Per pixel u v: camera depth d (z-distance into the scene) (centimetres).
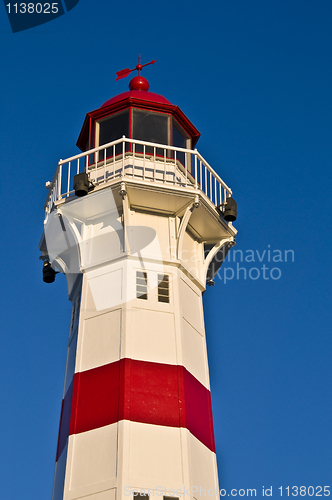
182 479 2184
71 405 2372
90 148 2856
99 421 2289
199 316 2659
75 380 2408
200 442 2334
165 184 2569
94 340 2466
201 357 2561
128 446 2198
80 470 2222
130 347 2389
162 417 2288
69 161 2641
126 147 2762
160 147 2611
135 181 2541
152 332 2448
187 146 2942
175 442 2255
